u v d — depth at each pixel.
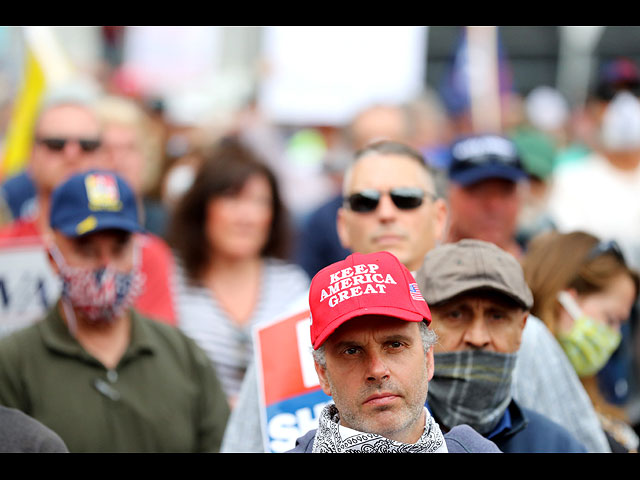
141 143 27.12
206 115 32.06
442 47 43.25
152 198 27.97
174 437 16.28
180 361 16.94
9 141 27.42
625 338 19.86
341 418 10.96
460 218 20.92
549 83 45.09
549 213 25.27
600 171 28.44
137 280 17.05
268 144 34.25
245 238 22.19
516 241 24.11
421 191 15.70
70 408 15.79
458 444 11.38
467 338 12.88
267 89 38.59
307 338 14.45
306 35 38.59
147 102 32.53
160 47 39.59
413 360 10.81
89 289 16.41
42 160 22.16
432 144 34.72
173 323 20.81
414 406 10.80
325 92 38.59
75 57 38.12
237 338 21.80
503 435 13.16
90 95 23.14
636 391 20.25
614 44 44.69
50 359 16.05
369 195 15.63
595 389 16.66
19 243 19.80
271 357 14.48
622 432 16.94
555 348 14.52
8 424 13.07
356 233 15.81
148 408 16.25
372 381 10.73
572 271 16.19
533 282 16.23
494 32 36.88
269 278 22.59
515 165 20.88
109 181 17.19
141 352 16.58
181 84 39.25
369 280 10.90
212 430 16.78
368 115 29.11
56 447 13.14
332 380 10.88
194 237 22.14
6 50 32.41
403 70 38.50
